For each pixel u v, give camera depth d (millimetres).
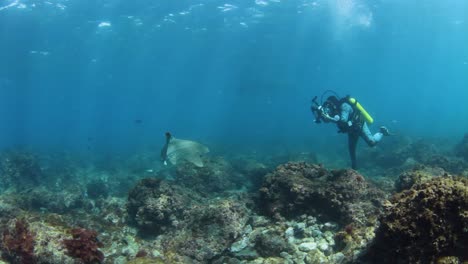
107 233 7047
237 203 7113
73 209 10812
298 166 7770
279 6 28047
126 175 17484
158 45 37594
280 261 5254
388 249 3801
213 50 42375
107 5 24219
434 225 3510
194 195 8664
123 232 7219
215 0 25562
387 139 20094
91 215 7914
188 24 30688
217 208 6664
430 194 3643
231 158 18391
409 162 13375
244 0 25984
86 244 4949
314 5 28500
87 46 34375
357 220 5988
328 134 39781
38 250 4738
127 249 6191
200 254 5953
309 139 33781
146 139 48312
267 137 38812
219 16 29188
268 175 7664
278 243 5621
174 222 7145
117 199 10922
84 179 16984
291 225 6508
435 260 3467
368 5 29688
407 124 48000
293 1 27219
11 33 26719
